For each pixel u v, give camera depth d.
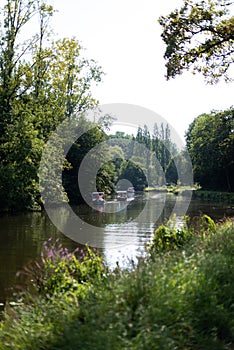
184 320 4.95
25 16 30.34
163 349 4.32
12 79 30.11
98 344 4.26
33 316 5.40
